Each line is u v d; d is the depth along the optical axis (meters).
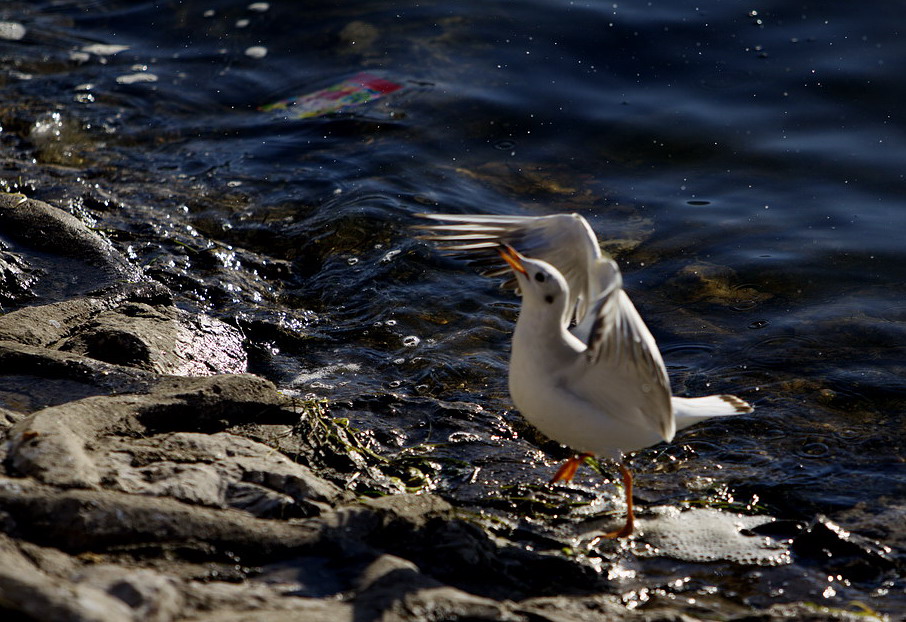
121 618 5.64
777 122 16.64
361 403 10.65
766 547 8.63
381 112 17.33
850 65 17.67
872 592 8.05
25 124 16.92
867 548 8.48
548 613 6.86
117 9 21.17
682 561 8.41
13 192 14.55
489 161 16.08
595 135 16.64
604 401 8.22
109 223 14.05
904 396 10.91
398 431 10.21
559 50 18.77
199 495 7.68
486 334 12.30
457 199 15.09
